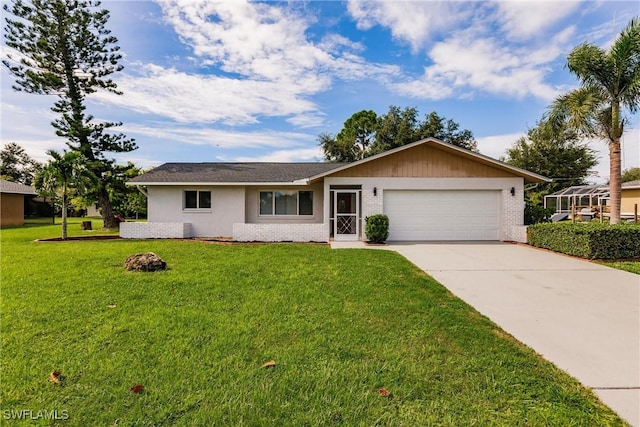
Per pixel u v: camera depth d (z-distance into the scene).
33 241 13.14
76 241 13.34
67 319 4.54
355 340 3.96
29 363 3.36
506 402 2.80
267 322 4.49
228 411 2.65
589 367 3.40
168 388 2.94
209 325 4.36
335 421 2.55
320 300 5.45
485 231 13.63
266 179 15.21
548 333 4.26
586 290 6.29
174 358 3.48
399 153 13.45
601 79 12.05
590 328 4.44
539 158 30.02
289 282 6.57
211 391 2.91
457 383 3.07
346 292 5.91
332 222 14.33
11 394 2.86
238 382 3.05
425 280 6.80
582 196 24.81
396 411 2.68
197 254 9.87
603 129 12.47
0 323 4.38
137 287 6.14
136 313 4.79
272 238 13.43
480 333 4.20
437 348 3.77
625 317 4.86
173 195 15.39
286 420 2.56
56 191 14.19
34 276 6.91
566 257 9.70
